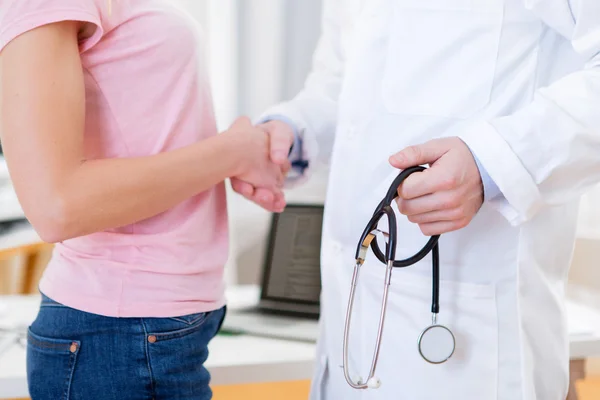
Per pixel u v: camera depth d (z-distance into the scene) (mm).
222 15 2139
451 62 913
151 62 858
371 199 964
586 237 1971
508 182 787
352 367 999
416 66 927
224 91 2170
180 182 827
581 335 1248
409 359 909
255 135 1006
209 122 992
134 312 837
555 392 941
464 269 897
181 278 882
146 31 852
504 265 889
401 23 940
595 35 814
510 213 814
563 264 952
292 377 1158
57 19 740
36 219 735
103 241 862
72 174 742
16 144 728
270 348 1225
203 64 966
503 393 880
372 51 981
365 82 991
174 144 895
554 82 870
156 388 854
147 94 863
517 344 882
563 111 795
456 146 810
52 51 742
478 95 896
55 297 857
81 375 827
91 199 747
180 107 891
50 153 726
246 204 2170
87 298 836
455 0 909
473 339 887
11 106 729
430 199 790
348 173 1014
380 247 949
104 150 860
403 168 813
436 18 918
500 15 888
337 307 1044
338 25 1282
